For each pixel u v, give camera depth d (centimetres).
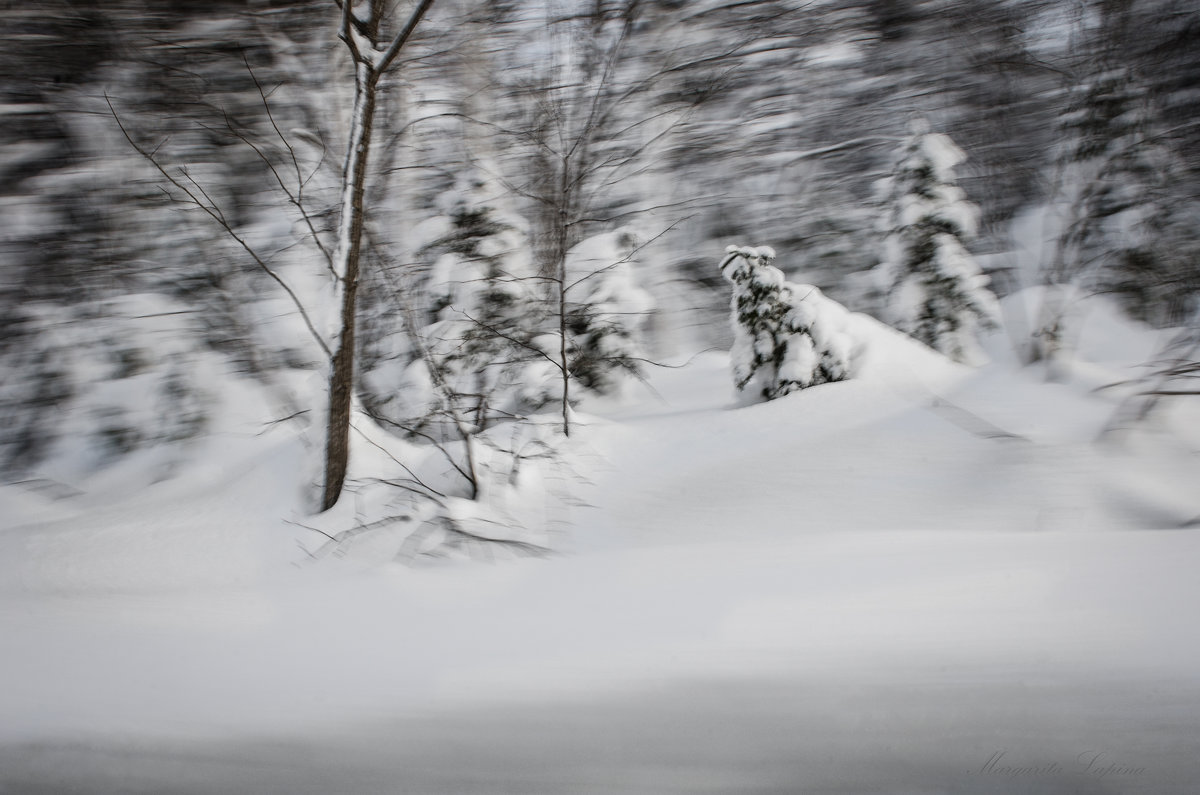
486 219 1195
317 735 283
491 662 321
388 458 771
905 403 841
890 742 261
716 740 267
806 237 1753
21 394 1270
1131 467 652
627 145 1670
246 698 308
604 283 1166
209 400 1213
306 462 750
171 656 348
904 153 1314
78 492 1119
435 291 1156
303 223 1291
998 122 1566
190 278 1342
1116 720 260
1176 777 241
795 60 1925
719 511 672
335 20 1411
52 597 486
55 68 1467
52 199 1398
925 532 500
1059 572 357
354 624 373
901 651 299
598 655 318
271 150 1368
